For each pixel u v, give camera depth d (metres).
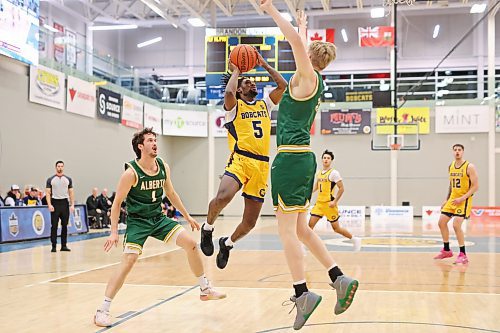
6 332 4.09
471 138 24.34
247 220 4.39
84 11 26.08
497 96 24.06
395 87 19.98
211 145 25.94
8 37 13.71
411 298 5.36
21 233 12.55
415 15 27.52
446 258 8.88
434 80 26.27
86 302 5.23
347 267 7.81
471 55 27.06
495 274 7.07
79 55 18.50
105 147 19.92
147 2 20.52
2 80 14.59
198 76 29.42
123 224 17.61
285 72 16.89
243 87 4.38
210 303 5.13
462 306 4.96
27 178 15.60
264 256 9.24
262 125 4.36
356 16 27.97
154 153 4.50
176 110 25.19
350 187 25.19
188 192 26.08
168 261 8.51
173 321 4.41
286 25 3.43
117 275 4.38
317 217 9.04
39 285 6.28
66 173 17.53
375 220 22.03
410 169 24.81
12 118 14.98
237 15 27.84
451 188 8.41
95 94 19.22
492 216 21.69
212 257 8.95
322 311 4.75
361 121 25.02
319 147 25.42
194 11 20.97
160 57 29.77
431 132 24.67
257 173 4.32
